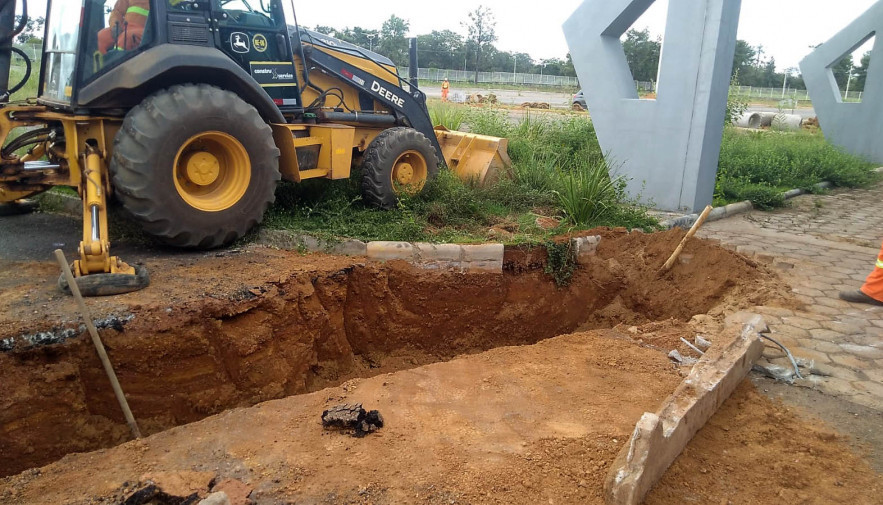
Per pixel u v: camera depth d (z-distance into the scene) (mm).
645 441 3129
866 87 17984
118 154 5301
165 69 5465
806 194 13039
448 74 56406
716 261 6957
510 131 13086
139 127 5285
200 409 4848
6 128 5805
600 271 7352
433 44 62500
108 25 5645
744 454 3680
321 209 7254
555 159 10641
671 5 9453
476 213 7906
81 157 5609
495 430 3764
